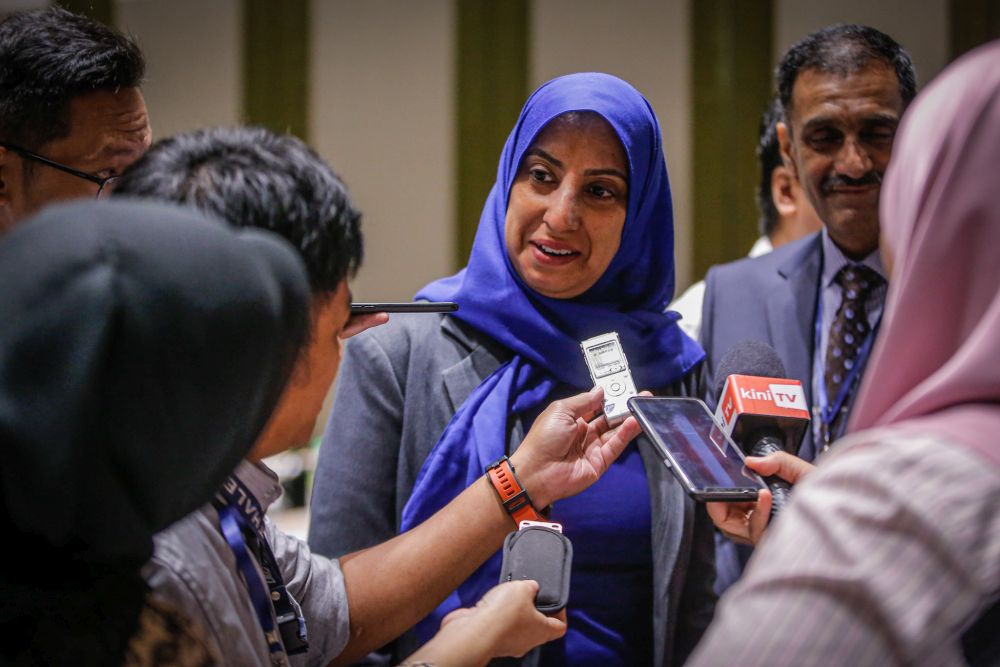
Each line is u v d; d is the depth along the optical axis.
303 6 5.79
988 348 0.79
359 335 1.62
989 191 0.81
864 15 5.21
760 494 1.24
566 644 1.51
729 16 5.38
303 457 3.49
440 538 1.36
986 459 0.76
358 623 1.31
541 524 1.29
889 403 0.87
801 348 1.79
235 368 0.74
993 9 5.03
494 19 5.63
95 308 0.68
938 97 0.87
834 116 1.76
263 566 1.05
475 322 1.61
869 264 1.77
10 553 0.75
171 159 0.93
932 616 0.73
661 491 1.56
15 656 0.76
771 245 2.45
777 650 0.74
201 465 0.77
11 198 1.54
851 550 0.75
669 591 1.54
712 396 1.69
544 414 1.45
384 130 5.78
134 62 1.60
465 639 1.10
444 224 5.75
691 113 5.46
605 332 1.62
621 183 1.59
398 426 1.58
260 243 0.81
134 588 0.81
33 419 0.67
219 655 0.85
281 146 0.97
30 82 1.50
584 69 5.57
